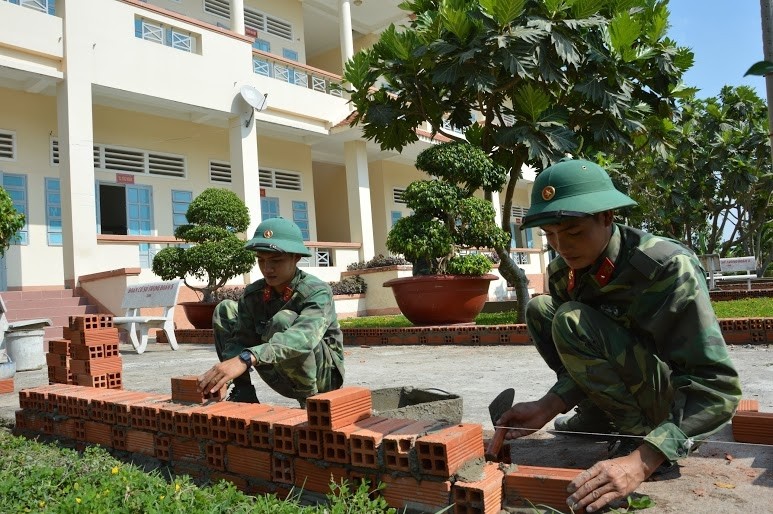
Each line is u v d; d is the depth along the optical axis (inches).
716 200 816.3
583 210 78.6
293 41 725.3
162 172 581.3
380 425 88.7
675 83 349.7
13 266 474.6
